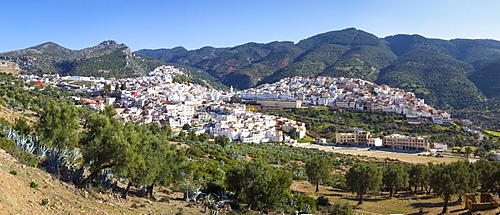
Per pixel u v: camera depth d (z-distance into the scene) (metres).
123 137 43.12
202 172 67.62
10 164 33.00
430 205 62.84
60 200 28.50
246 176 52.16
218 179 65.94
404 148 189.25
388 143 194.38
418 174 80.25
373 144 196.25
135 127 66.94
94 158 41.59
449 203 62.44
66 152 51.38
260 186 50.06
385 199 73.62
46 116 52.06
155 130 125.56
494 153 163.25
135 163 41.59
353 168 69.94
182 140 120.38
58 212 25.44
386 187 90.38
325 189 86.12
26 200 25.02
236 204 52.84
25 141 47.56
